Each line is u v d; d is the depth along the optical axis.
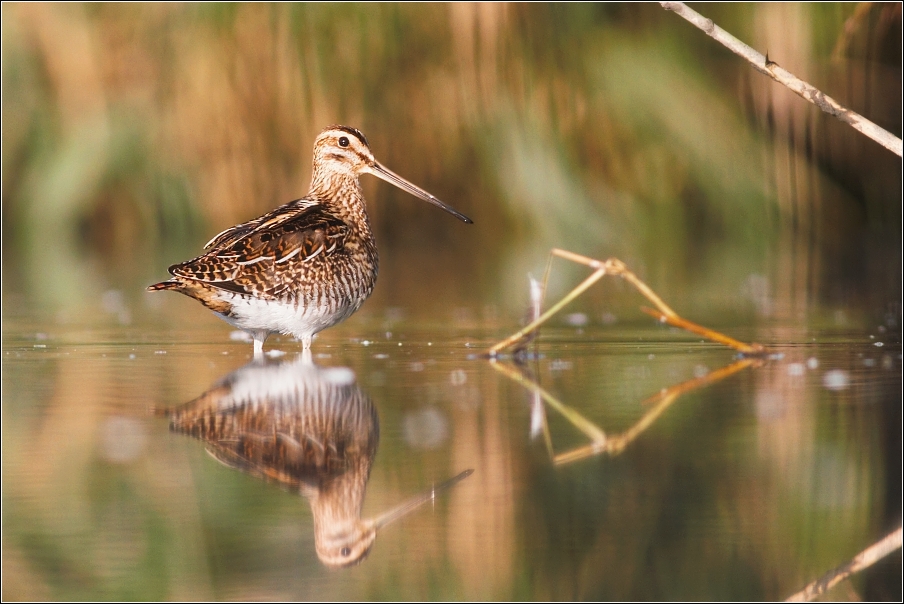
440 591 5.87
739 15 20.92
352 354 11.84
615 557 6.14
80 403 9.39
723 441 8.05
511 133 21.27
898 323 13.83
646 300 16.38
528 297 16.98
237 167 21.38
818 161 21.39
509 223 21.97
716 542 6.33
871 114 20.86
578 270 20.38
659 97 21.19
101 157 22.08
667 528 6.52
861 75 20.66
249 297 11.21
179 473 7.49
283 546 6.33
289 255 11.39
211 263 11.06
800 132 20.98
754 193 21.31
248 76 21.02
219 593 5.84
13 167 22.55
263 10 20.84
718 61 21.28
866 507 6.80
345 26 20.80
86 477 7.41
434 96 21.28
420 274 19.95
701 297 16.56
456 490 7.10
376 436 8.27
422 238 22.61
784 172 21.23
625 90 21.20
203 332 13.81
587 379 10.26
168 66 21.48
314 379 10.33
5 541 6.37
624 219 21.55
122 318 15.19
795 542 6.30
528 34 21.16
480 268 20.69
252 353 12.03
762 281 18.16
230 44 21.03
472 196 22.08
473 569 6.04
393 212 22.56
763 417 8.70
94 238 22.55
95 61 21.81
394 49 20.98
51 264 21.20
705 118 21.23
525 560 6.09
